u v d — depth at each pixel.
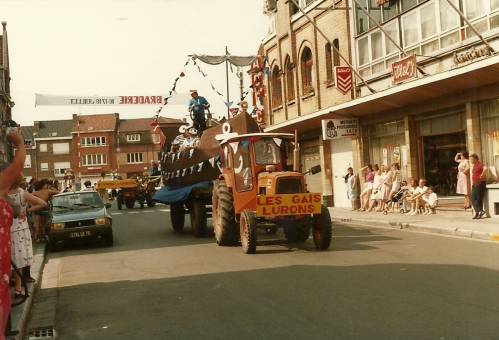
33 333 6.93
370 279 8.77
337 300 7.49
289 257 11.56
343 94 22.73
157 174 39.72
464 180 17.78
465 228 14.08
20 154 3.90
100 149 94.56
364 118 23.36
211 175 16.20
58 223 15.83
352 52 23.48
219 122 18.75
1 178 3.80
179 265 11.46
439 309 6.73
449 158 19.25
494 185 16.48
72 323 7.35
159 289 9.13
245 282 9.16
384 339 5.66
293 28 28.69
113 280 10.36
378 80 21.77
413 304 7.04
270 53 32.09
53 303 8.69
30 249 8.80
